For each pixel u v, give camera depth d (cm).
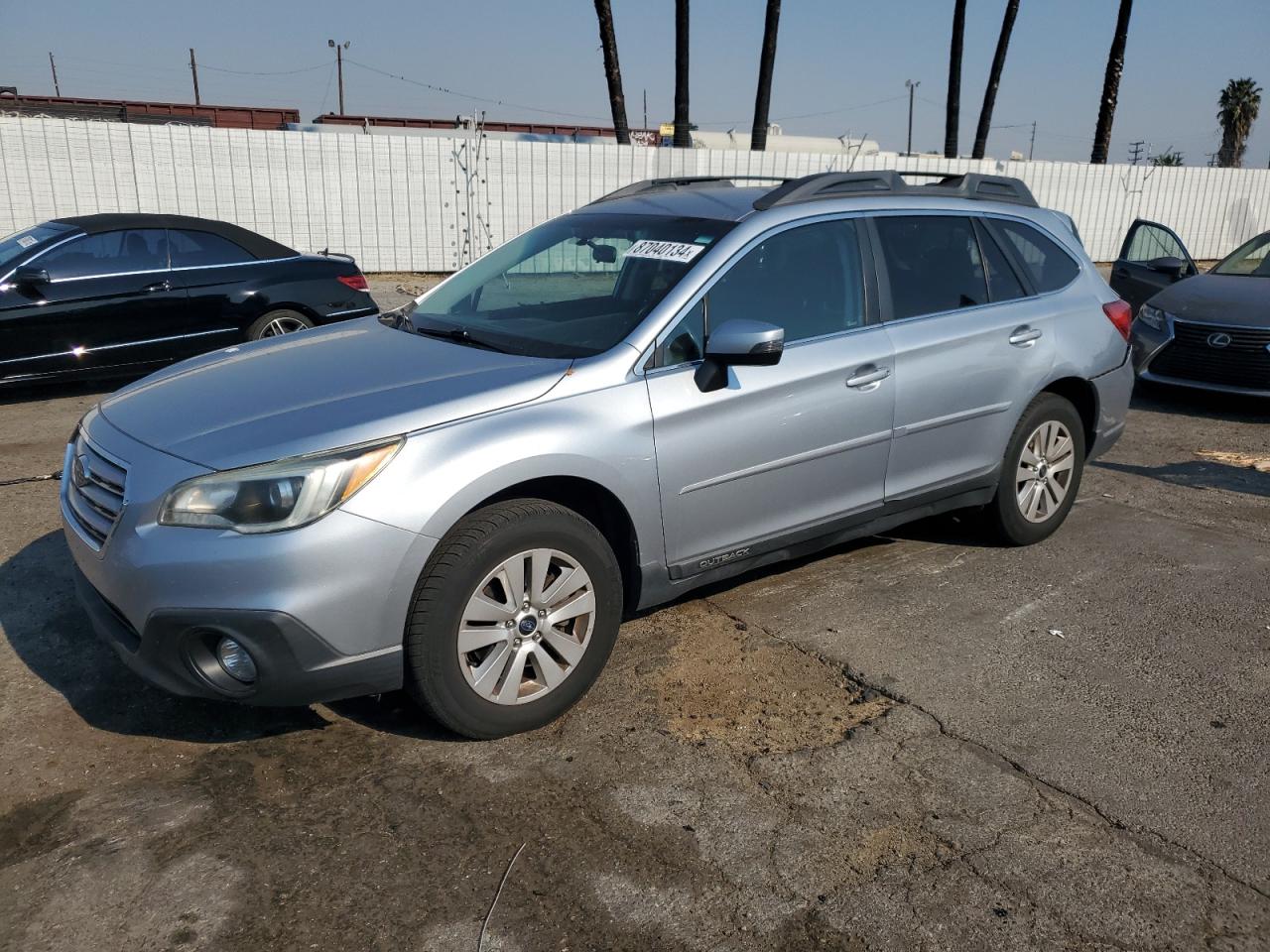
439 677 312
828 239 421
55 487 578
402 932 249
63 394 833
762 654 397
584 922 254
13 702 351
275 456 295
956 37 2481
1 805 296
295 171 1655
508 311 409
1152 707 363
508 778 312
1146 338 874
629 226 432
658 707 356
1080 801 306
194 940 246
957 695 369
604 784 310
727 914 257
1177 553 518
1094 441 531
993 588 466
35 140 1488
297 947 244
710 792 307
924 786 312
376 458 300
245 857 275
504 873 271
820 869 274
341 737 335
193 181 1596
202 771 315
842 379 405
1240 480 662
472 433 315
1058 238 522
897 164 2117
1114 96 2492
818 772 319
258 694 298
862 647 405
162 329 804
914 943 249
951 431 454
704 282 378
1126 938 251
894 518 450
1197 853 284
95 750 325
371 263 1748
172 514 293
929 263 455
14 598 430
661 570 371
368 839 283
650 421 351
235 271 834
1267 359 801
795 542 412
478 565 312
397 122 2708
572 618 339
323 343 404
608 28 1922
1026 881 271
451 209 1772
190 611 288
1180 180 2436
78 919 252
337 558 291
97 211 1548
